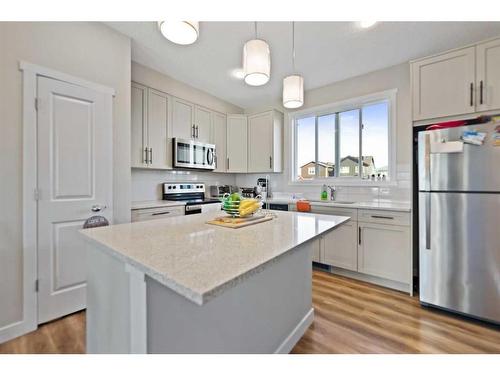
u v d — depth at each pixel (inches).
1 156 63.7
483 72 77.9
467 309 75.0
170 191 133.8
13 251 66.0
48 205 71.8
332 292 95.2
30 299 68.7
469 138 73.7
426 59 88.1
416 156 93.0
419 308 82.9
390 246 96.8
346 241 108.7
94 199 81.4
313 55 103.2
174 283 25.4
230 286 25.7
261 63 53.3
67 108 75.2
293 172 153.7
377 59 107.2
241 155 158.9
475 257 73.6
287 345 61.7
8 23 64.9
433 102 86.7
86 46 79.4
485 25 82.6
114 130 86.9
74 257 77.3
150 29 86.0
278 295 59.9
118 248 37.3
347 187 130.4
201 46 96.4
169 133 123.4
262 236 45.1
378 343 64.6
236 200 60.2
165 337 35.0
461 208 75.6
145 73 112.8
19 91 66.2
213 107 149.7
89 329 50.5
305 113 146.7
